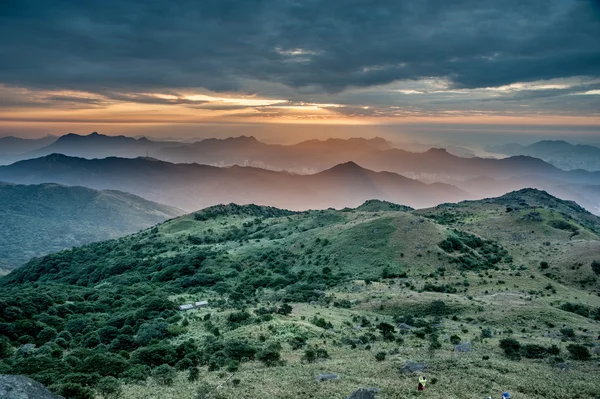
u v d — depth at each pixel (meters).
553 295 128.62
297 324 95.69
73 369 73.38
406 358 70.19
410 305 116.50
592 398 50.19
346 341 84.31
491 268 160.38
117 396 60.69
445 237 179.88
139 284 185.88
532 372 60.47
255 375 65.62
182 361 76.44
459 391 52.94
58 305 142.75
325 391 54.78
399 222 197.00
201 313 119.00
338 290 142.12
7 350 97.94
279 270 186.50
